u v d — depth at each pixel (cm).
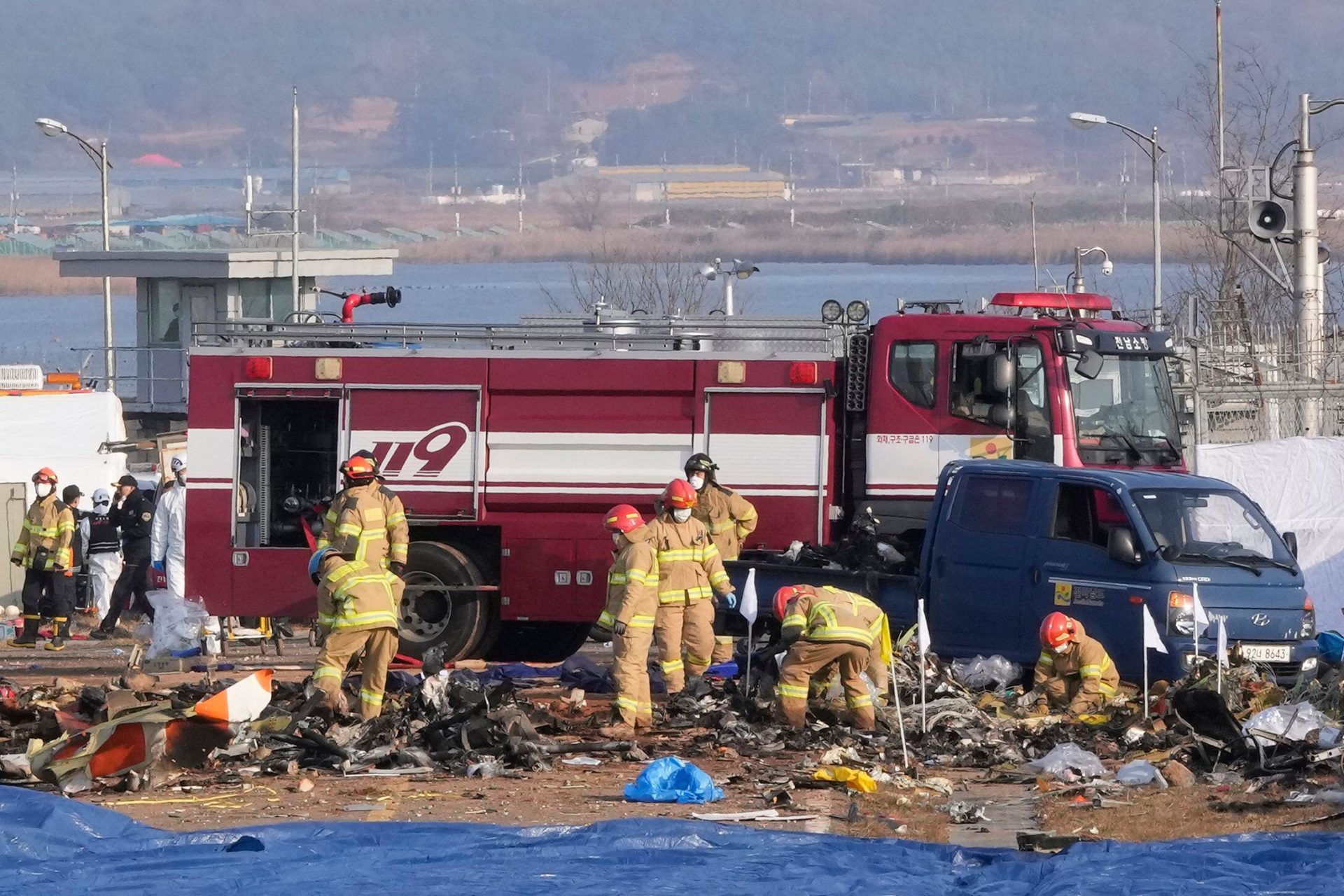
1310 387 6650
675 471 4975
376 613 3744
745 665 4519
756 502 4959
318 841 2609
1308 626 4125
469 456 4978
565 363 4975
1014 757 3519
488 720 3528
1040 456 4822
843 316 5078
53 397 7956
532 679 4659
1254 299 11050
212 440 5050
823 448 4947
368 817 2928
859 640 3703
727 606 4238
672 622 4150
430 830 2678
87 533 7388
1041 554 4225
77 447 7944
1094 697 3900
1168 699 3725
